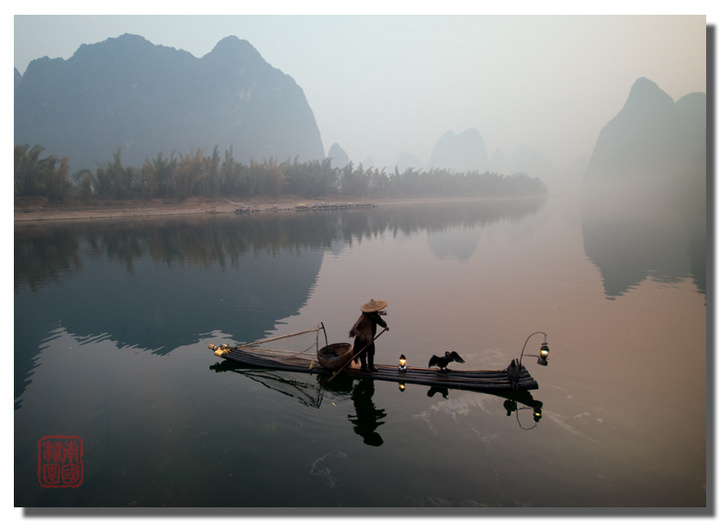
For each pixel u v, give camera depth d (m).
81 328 12.21
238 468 5.84
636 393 7.75
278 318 12.92
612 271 18.97
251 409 7.53
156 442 6.52
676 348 9.82
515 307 13.55
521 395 7.78
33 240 34.53
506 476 5.55
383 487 5.38
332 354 9.59
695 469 5.64
